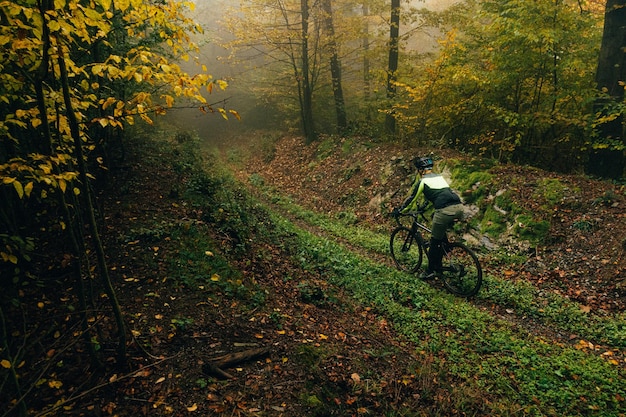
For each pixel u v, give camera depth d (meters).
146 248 5.93
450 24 12.97
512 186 8.58
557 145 10.72
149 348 3.90
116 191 8.23
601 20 9.66
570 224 7.42
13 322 4.25
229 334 4.28
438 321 5.32
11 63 3.20
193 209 7.88
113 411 3.15
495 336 4.94
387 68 15.42
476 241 8.27
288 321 4.77
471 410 3.62
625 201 7.21
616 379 4.09
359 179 12.34
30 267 5.25
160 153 11.52
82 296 3.46
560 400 3.83
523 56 9.42
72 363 3.70
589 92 9.05
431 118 12.02
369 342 4.66
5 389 3.35
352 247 8.69
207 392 3.38
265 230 7.97
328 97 18.97
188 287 5.07
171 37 3.54
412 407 3.58
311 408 3.31
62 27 2.68
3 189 4.90
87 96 3.76
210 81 3.14
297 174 15.40
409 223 9.54
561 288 6.31
